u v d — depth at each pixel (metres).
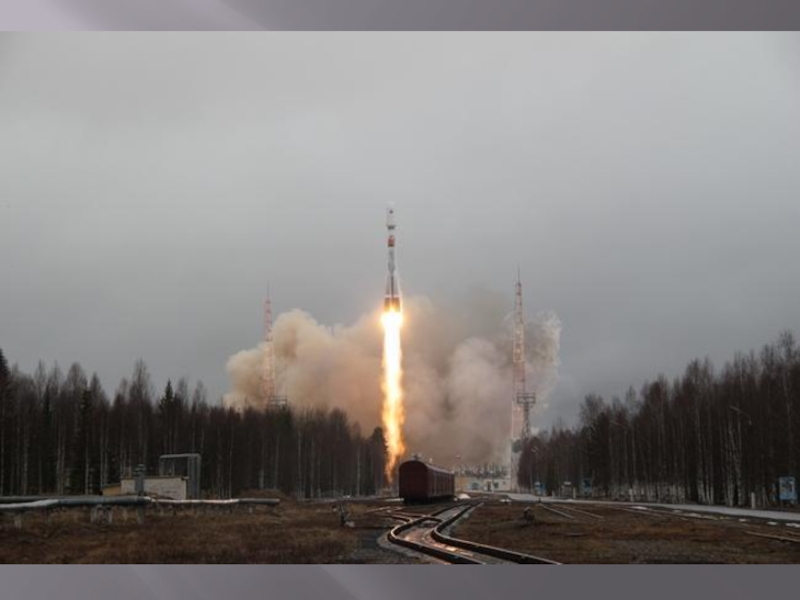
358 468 184.88
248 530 47.12
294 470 150.62
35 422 109.06
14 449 105.69
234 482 125.00
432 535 46.12
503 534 49.12
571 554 36.00
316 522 59.28
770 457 94.94
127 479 79.38
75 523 42.81
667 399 130.75
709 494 109.44
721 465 107.75
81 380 123.44
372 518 68.12
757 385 102.38
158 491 78.81
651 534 47.44
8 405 102.31
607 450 156.75
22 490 103.12
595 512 78.50
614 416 156.00
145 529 43.78
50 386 118.25
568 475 198.25
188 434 122.25
